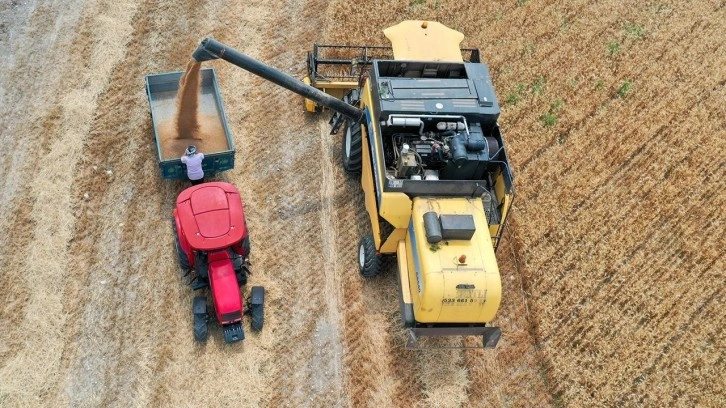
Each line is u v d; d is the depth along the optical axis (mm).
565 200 13539
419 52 13086
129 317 11430
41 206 12461
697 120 15117
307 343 11469
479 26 16594
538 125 14758
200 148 12898
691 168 14336
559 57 16078
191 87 12016
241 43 15578
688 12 17266
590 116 15094
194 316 11047
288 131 14188
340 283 12219
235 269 11156
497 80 15562
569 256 12781
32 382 10625
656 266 12797
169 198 12883
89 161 13203
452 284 9961
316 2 16578
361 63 13906
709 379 11500
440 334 10492
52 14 15477
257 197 13148
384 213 10891
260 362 11180
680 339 11953
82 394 10641
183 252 11469
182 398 10703
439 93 11406
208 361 11070
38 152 13203
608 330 11977
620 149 14453
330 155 13930
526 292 12375
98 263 11969
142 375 10867
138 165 13258
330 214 13078
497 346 11711
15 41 14914
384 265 12453
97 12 15641
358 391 11047
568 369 11453
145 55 15070
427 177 10852
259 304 11219
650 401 11234
